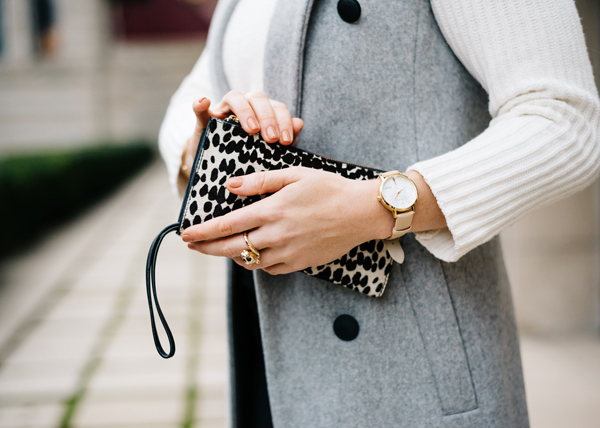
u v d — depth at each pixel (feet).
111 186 33.01
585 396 6.04
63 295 11.41
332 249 1.83
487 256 2.30
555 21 1.85
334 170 1.97
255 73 2.44
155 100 50.37
